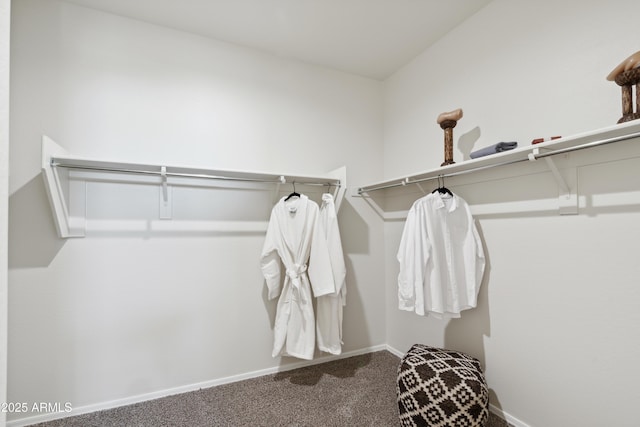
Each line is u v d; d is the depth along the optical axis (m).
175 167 1.79
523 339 1.62
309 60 2.45
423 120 2.34
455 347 2.02
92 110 1.83
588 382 1.35
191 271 2.05
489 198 1.81
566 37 1.46
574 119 1.42
